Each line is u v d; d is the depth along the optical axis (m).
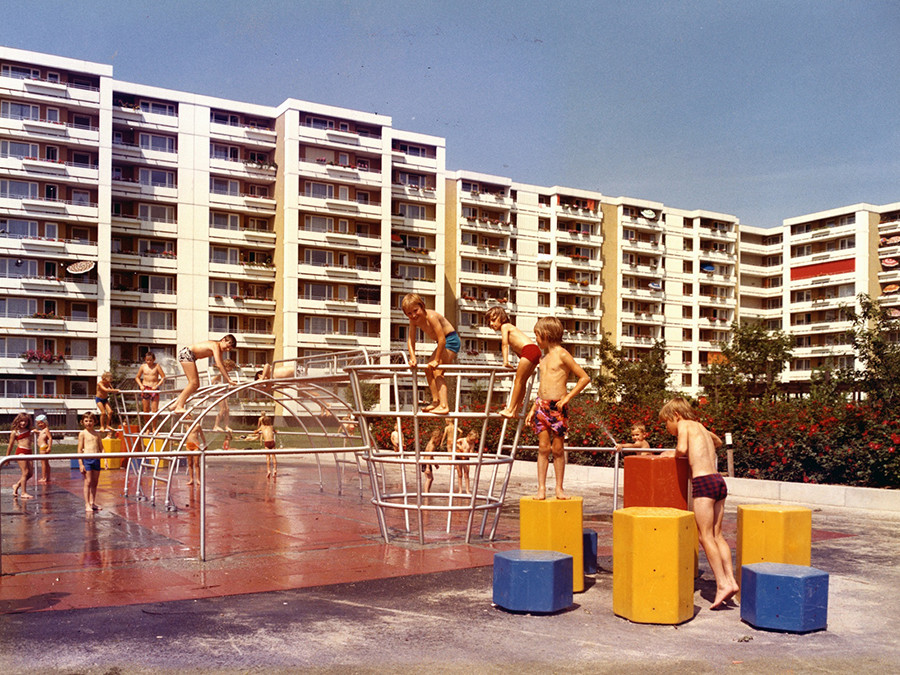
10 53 52.75
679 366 86.31
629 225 83.06
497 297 76.12
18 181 53.19
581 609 6.69
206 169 60.75
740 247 91.88
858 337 19.69
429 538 10.41
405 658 5.30
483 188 76.38
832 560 9.06
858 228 83.75
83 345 55.38
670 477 7.49
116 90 57.44
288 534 10.77
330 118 64.62
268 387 14.98
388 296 65.50
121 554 9.14
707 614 6.57
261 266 62.44
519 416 10.38
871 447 15.02
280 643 5.60
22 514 12.92
